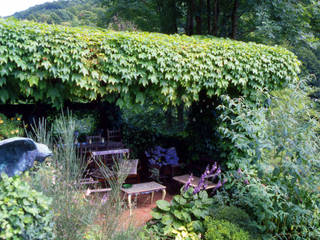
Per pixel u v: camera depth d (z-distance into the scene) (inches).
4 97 129.3
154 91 159.5
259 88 178.9
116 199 101.1
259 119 165.3
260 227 143.9
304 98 171.6
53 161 95.6
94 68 140.3
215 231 130.6
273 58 181.8
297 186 147.1
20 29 120.9
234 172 171.6
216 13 380.5
